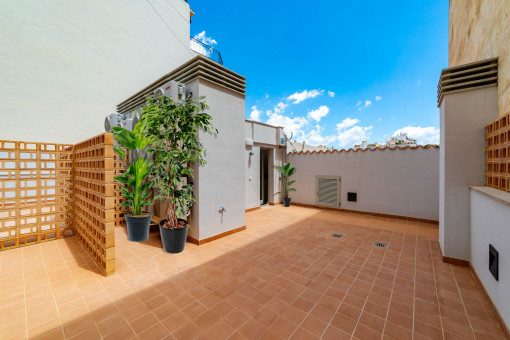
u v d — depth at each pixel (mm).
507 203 1838
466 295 2436
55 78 7035
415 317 2055
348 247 3924
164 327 1882
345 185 7141
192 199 3773
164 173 3629
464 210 3184
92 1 7910
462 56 4344
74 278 2715
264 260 3338
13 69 6316
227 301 2275
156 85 5117
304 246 3965
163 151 3502
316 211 7289
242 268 3057
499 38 2859
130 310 2111
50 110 6922
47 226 4691
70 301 2236
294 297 2363
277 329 1875
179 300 2285
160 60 9953
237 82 4754
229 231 4617
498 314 2012
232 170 4691
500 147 2561
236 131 4789
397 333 1846
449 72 3475
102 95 8070
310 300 2311
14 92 6320
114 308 2139
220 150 4410
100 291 2436
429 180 5707
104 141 2777
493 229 2281
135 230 4090
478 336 1833
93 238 3213
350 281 2721
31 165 6504
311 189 7992
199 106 3965
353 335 1817
